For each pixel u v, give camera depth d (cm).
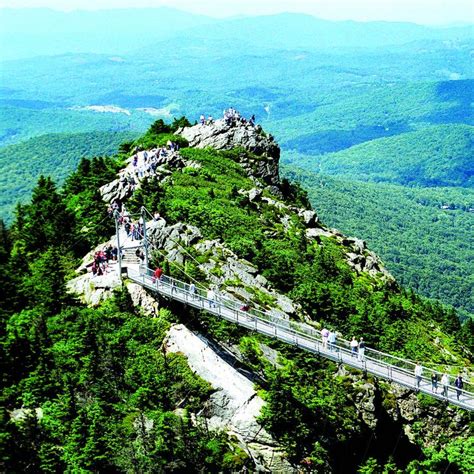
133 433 5775
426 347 9788
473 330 13538
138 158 12369
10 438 5403
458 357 10256
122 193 10444
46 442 5612
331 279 10406
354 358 6925
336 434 6656
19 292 7444
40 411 6022
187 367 6688
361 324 9325
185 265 8150
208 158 13038
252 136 14212
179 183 11381
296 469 6241
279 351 7350
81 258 8756
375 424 7175
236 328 7281
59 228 9131
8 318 7112
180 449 5681
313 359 7344
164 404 6262
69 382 6206
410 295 12950
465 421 8262
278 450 6269
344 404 6981
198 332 7131
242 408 6438
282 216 12044
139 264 7825
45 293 7338
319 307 9300
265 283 8719
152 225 8625
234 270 8494
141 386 6319
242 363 6956
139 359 6594
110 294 7381
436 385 6625
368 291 10762
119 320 7075
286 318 8012
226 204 11081
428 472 7419
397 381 6712
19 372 6400
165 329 7056
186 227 8900
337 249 12100
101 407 5984
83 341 6612
